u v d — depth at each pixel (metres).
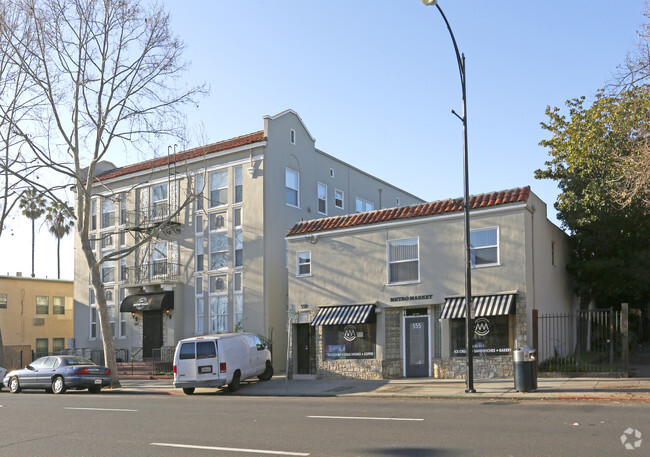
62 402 18.81
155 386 25.52
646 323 35.97
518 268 20.89
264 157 30.58
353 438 10.35
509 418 11.96
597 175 23.69
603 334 27.31
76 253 38.78
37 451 10.30
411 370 23.08
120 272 35.97
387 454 9.01
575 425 10.83
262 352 24.02
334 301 24.73
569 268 26.83
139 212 34.94
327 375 24.09
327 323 23.95
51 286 47.69
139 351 33.94
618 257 25.92
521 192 21.30
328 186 35.28
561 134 25.92
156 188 34.88
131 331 34.84
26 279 45.84
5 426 13.38
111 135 25.73
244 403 16.91
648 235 25.05
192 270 32.69
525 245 20.91
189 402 17.81
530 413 12.62
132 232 35.19
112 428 12.64
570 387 17.08
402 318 23.58
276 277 30.44
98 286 25.84
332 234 25.06
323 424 12.01
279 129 31.61
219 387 22.70
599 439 9.49
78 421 13.90
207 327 31.75
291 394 19.83
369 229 24.19
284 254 31.09
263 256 29.97
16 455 10.01
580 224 24.41
